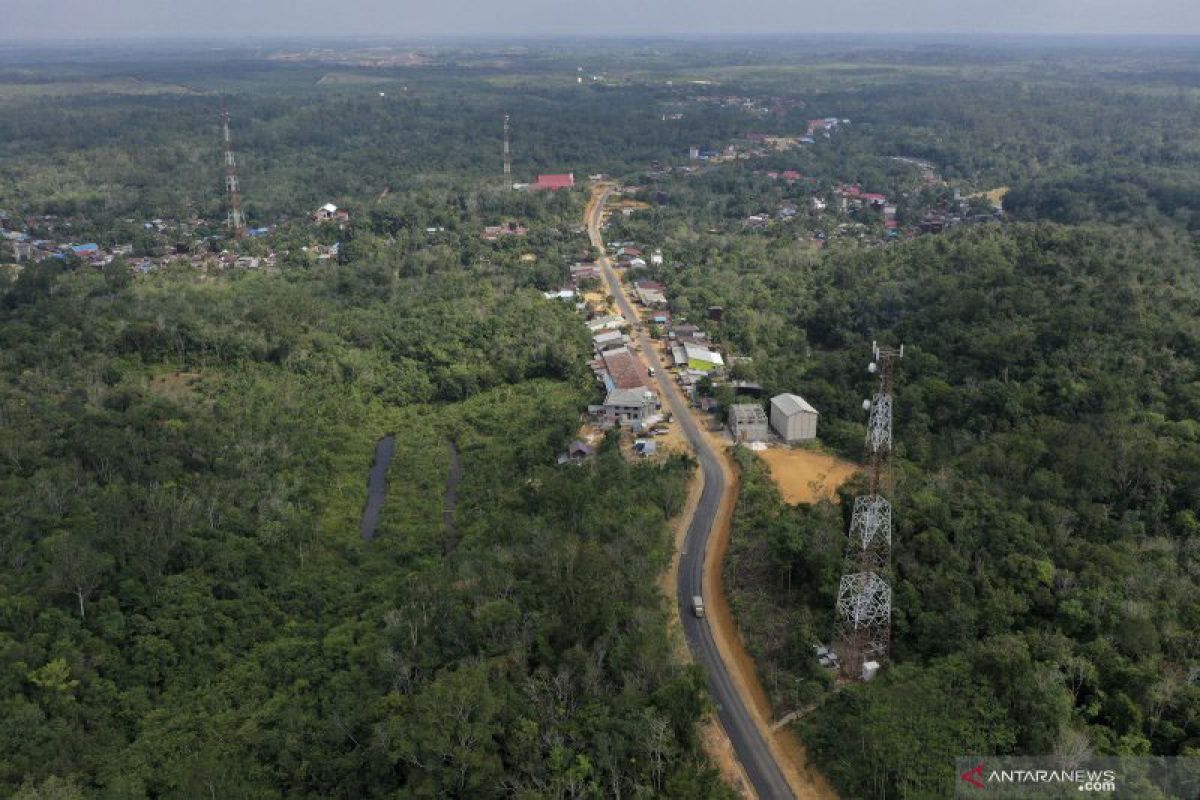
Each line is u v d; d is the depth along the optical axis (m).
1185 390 130.25
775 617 93.69
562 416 147.62
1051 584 91.25
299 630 107.06
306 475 142.50
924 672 76.81
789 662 86.56
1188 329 149.00
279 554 120.44
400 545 125.94
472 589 96.06
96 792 79.75
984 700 72.00
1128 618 84.25
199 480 130.75
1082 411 129.25
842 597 87.56
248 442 144.00
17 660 91.12
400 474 146.88
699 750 76.25
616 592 92.19
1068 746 68.00
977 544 97.75
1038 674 75.00
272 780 81.31
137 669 96.69
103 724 89.50
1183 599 90.06
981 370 145.50
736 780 74.38
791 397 144.50
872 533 84.62
